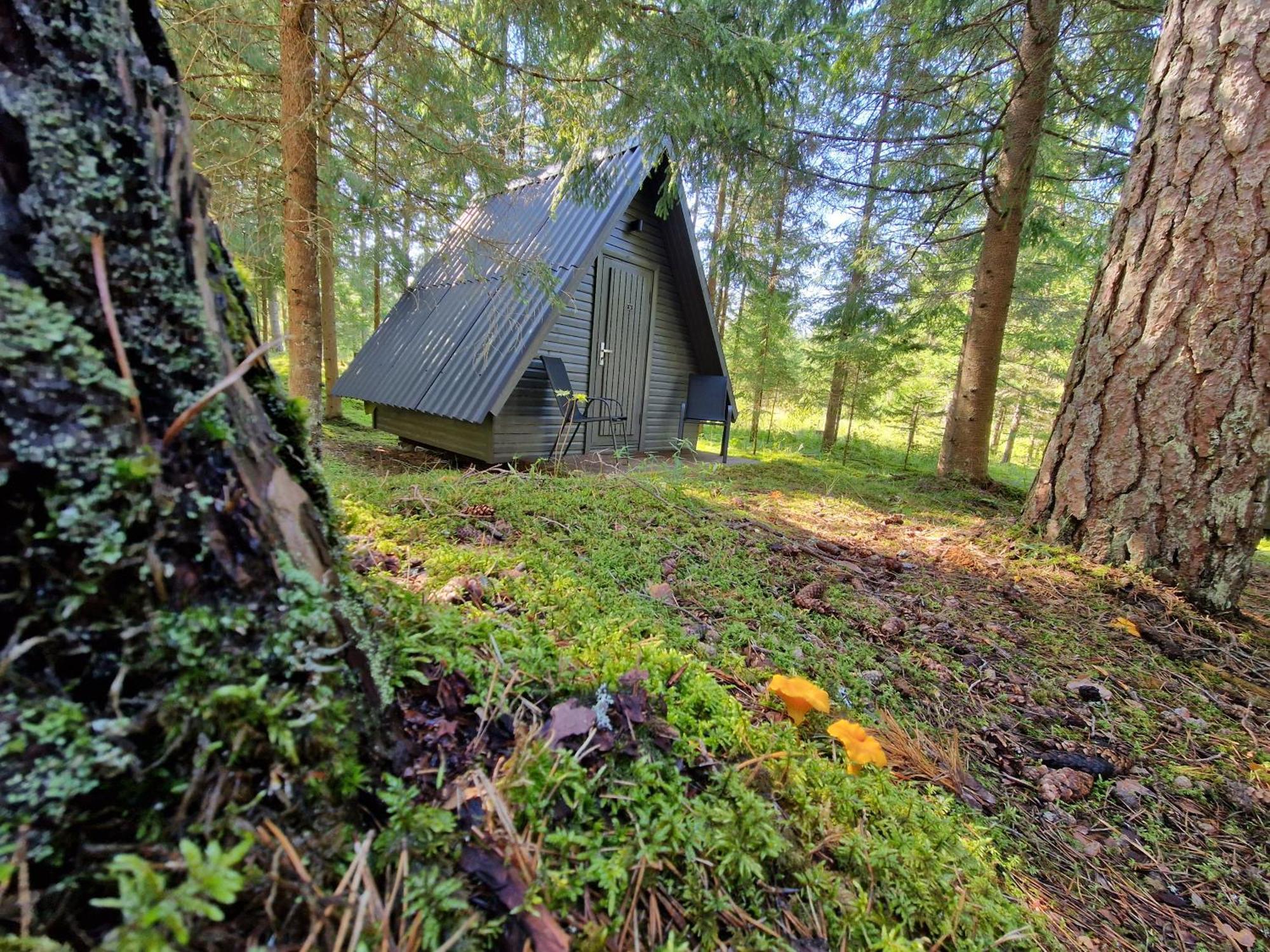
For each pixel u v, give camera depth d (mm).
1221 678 1830
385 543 1577
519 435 5668
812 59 3455
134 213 538
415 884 559
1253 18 2057
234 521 584
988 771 1352
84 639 484
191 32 3109
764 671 1440
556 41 3172
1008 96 5074
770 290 9430
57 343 482
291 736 561
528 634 1090
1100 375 2527
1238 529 2227
